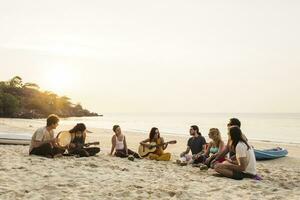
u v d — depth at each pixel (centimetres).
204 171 1043
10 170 859
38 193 683
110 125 6362
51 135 1166
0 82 12812
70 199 657
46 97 13588
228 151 1065
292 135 4144
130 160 1217
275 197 733
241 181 893
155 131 1334
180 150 1962
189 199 698
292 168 1309
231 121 1056
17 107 10306
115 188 754
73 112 15488
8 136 1666
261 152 1566
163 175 941
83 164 1021
